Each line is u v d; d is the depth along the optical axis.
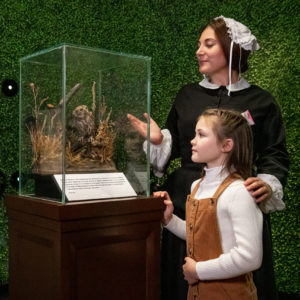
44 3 2.38
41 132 1.15
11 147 2.37
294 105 2.37
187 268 1.18
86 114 1.09
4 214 2.33
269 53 2.42
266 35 2.43
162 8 2.55
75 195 1.05
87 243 1.04
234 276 1.09
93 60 1.09
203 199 1.18
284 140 1.56
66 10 2.43
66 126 1.04
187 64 2.55
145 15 2.56
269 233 1.50
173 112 1.73
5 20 2.31
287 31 2.37
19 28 2.34
